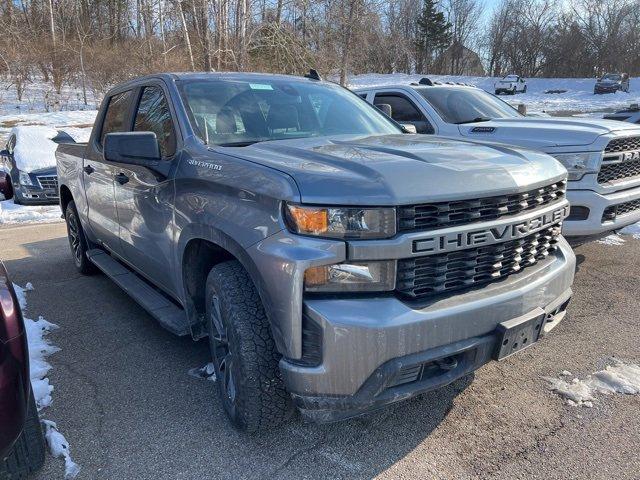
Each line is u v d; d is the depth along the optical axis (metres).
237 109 3.65
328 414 2.43
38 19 32.53
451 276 2.54
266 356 2.62
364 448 2.78
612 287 5.02
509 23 71.88
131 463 2.69
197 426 2.98
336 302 2.34
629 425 2.93
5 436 2.09
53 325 4.38
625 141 5.21
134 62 26.47
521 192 2.69
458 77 58.09
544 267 2.96
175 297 3.62
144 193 3.66
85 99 27.84
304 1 22.31
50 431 2.90
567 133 5.23
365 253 2.32
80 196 5.24
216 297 2.91
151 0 23.62
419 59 68.06
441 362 2.52
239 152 2.98
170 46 23.88
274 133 3.60
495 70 74.44
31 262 6.45
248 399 2.64
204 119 3.47
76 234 5.77
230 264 2.88
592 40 65.94
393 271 2.37
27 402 2.20
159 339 4.13
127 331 4.29
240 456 2.73
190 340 4.11
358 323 2.29
